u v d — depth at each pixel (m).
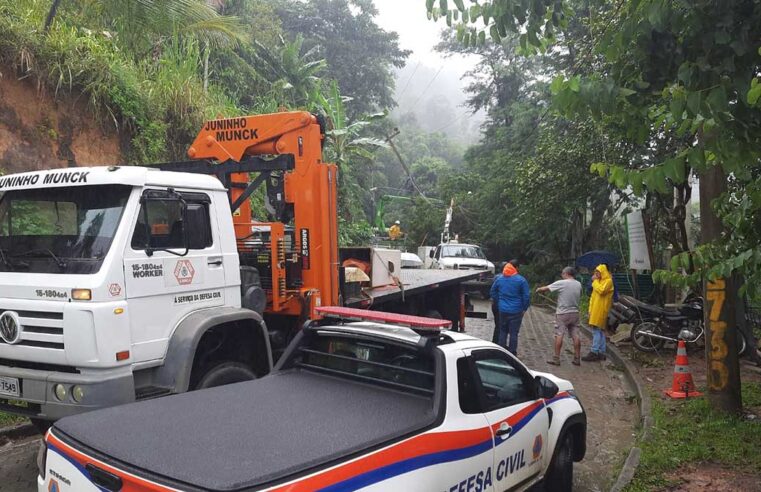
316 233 6.75
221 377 5.25
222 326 5.44
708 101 2.75
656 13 2.93
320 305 6.71
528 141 25.05
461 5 4.03
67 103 10.17
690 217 14.84
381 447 2.93
